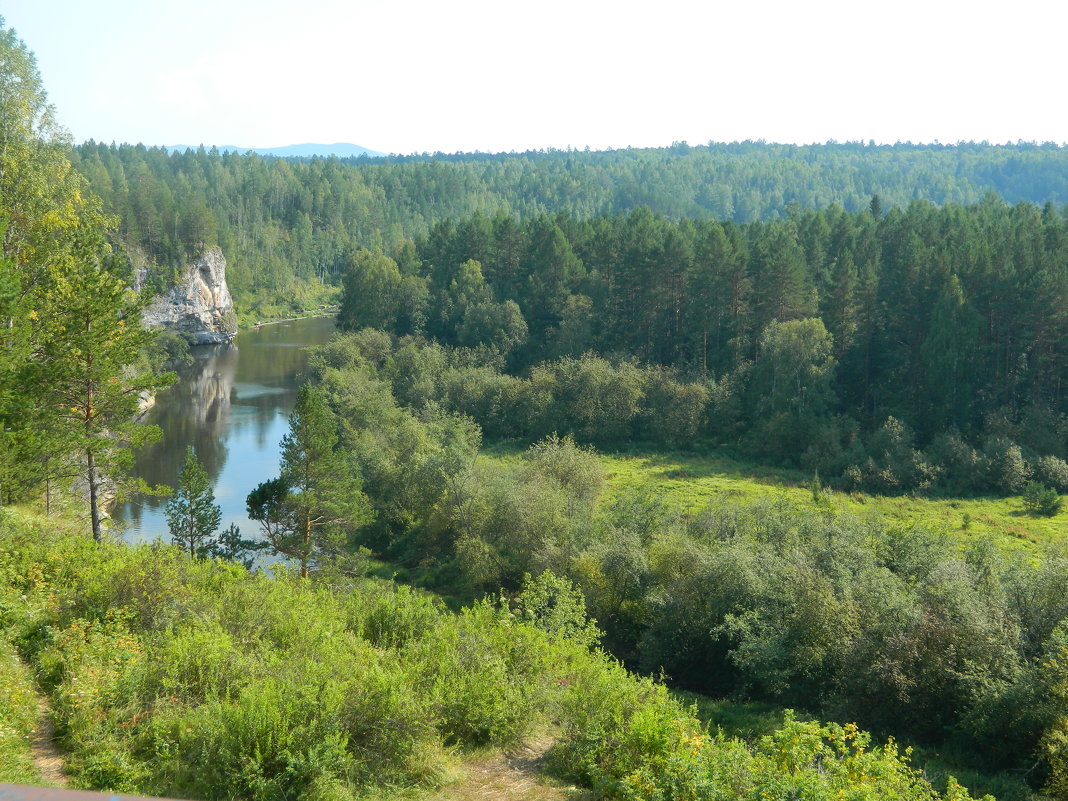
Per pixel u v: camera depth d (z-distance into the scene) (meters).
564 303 101.31
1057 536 54.44
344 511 38.44
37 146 39.44
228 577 21.25
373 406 71.88
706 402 80.06
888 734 26.16
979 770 23.48
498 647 17.59
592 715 14.03
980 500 64.19
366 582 39.25
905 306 77.12
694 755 11.88
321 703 12.84
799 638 29.69
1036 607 28.36
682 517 50.75
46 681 14.80
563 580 28.67
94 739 12.38
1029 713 22.69
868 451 70.94
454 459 53.28
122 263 30.00
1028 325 70.75
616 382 80.69
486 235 115.44
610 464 74.00
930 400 72.88
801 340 75.06
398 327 109.81
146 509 57.38
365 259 119.31
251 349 133.25
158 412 90.25
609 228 108.06
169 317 131.75
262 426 84.69
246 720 12.12
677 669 34.72
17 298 27.05
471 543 46.09
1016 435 69.19
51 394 28.30
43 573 19.97
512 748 14.27
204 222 143.50
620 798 12.23
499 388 84.69
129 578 18.47
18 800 2.66
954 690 25.39
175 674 14.30
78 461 29.75
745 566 34.12
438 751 13.44
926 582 30.73
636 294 93.50
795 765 11.88
